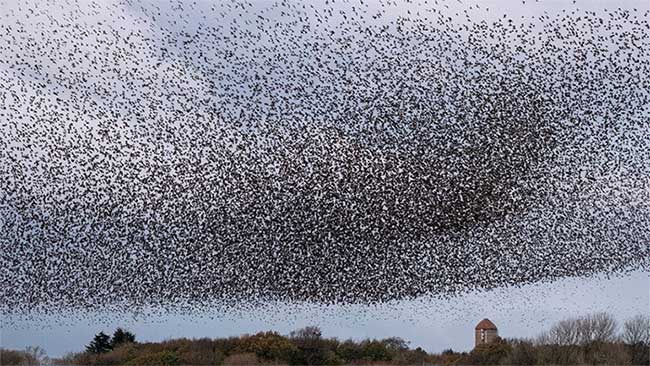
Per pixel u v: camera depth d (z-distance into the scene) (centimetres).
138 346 7731
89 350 7700
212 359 7275
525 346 7288
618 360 6875
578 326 7219
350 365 7862
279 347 7512
